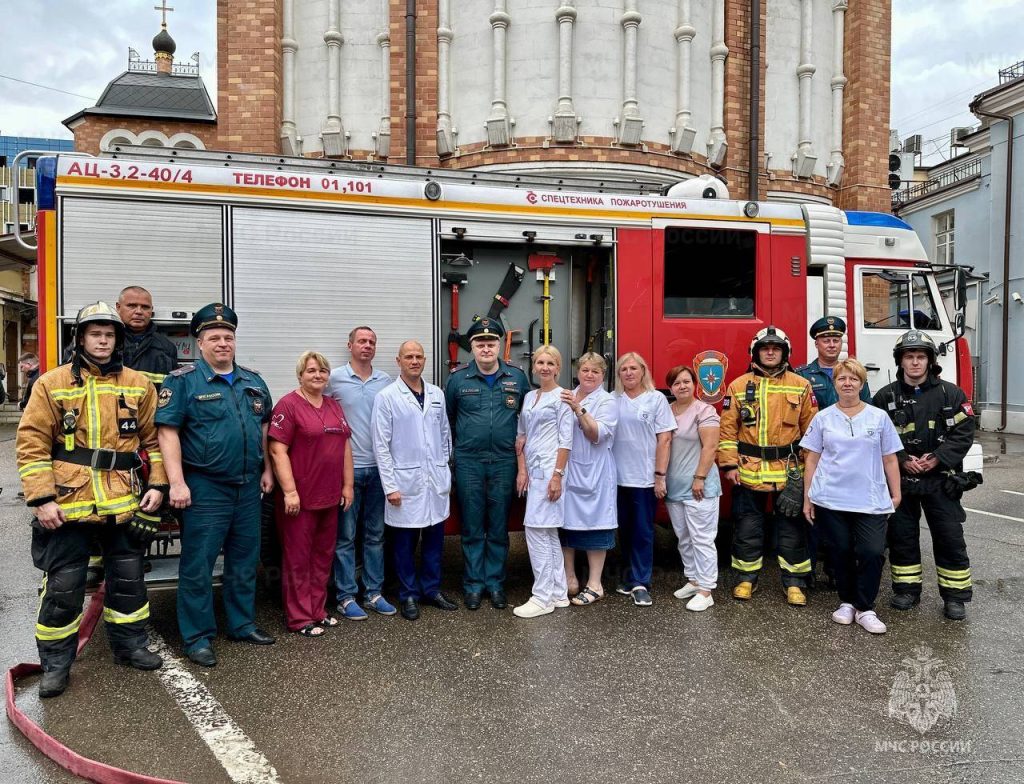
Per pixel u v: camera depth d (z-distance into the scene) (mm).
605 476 4926
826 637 4488
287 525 4465
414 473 4676
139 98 17516
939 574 4906
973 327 18797
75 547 3701
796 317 6152
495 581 5020
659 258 5789
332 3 11680
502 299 5652
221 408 4035
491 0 11148
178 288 4789
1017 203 17094
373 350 4832
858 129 13328
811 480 4832
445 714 3469
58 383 3602
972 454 6543
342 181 5137
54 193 4605
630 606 5043
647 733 3297
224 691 3711
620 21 11031
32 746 3188
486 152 11227
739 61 12461
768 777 2941
